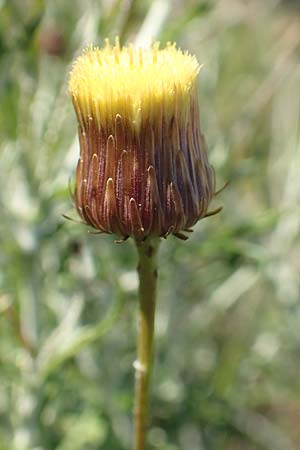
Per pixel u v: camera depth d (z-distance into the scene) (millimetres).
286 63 218
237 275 188
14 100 149
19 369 150
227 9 208
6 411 158
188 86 108
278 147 211
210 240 153
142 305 114
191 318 195
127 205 108
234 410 192
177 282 176
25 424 151
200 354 201
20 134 149
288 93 214
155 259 112
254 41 237
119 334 171
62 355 137
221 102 221
